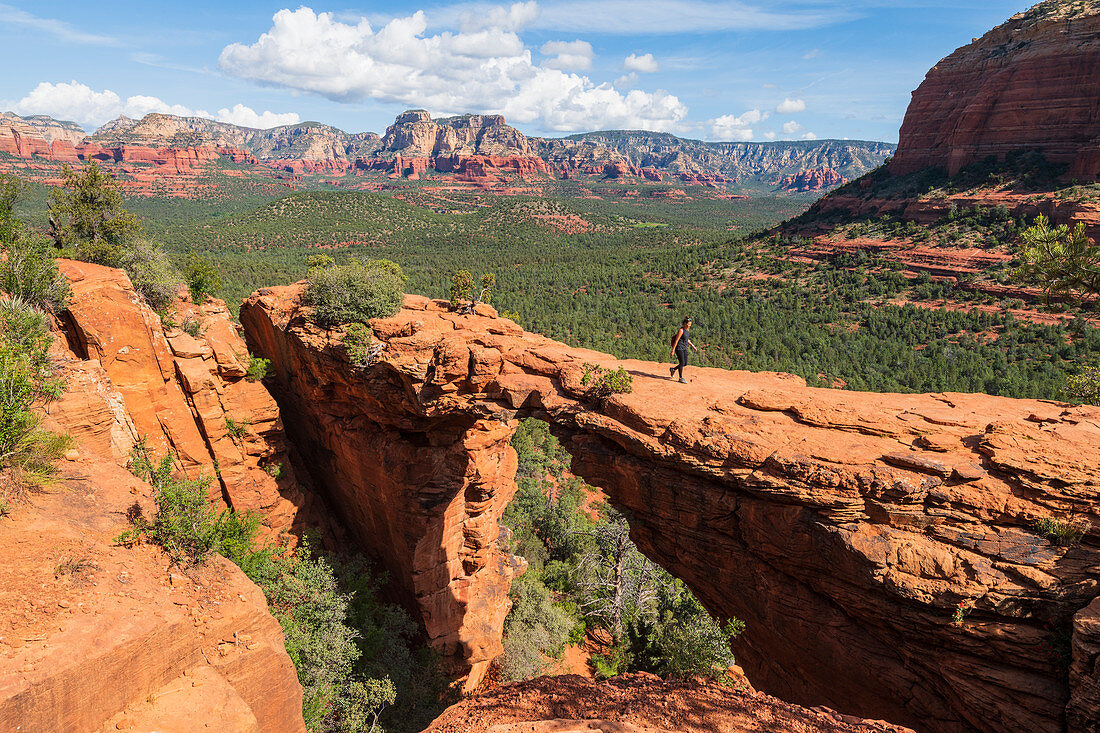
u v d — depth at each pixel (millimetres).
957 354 69688
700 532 14273
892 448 12148
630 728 8734
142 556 10438
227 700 8586
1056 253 16312
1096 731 8500
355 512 27453
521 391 18094
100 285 19016
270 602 18859
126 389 19203
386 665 21766
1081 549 9836
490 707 10539
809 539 12078
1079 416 12406
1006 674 9836
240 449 22797
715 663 19312
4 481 9914
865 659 11977
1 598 7809
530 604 30781
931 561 10492
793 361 74562
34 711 6770
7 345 12883
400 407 22031
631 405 15117
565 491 51875
